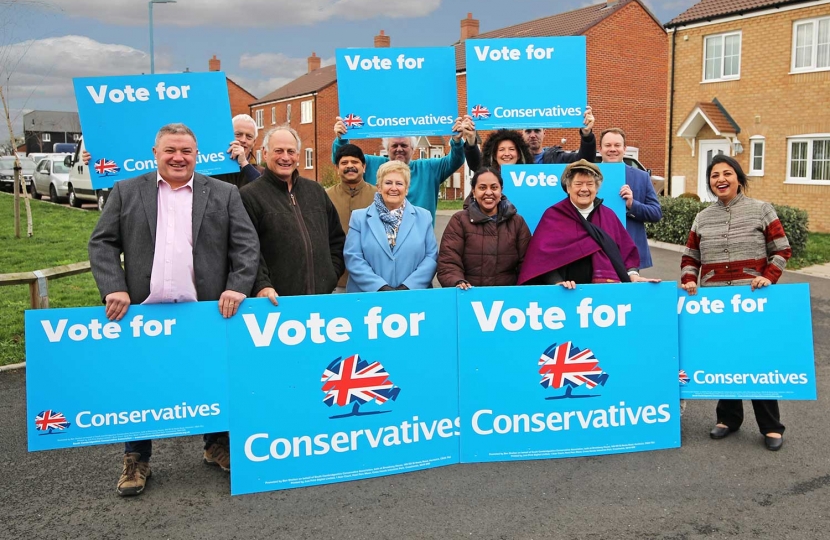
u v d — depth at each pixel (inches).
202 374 153.1
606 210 187.8
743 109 753.0
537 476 160.6
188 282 152.3
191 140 150.6
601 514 141.6
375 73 213.0
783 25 707.4
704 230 187.3
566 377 170.7
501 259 183.3
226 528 137.6
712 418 202.1
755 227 179.8
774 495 149.7
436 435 165.9
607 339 172.6
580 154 225.3
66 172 875.4
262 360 154.8
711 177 185.3
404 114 215.2
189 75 193.8
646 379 175.3
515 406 169.2
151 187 152.1
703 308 178.1
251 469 154.4
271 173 174.1
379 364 160.9
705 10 794.2
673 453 174.4
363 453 160.7
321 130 1696.6
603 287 171.6
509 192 202.7
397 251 183.6
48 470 167.6
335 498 150.8
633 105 1151.0
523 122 216.2
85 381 148.6
